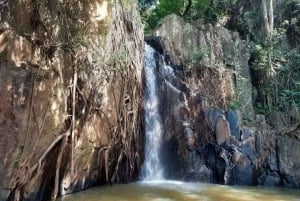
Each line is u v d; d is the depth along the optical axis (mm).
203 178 12445
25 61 7445
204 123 13141
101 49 10234
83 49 9414
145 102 13742
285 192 10852
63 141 8570
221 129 12742
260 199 9508
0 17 6941
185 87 13914
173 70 14328
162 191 10055
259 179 12297
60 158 8547
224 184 12008
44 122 7875
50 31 8273
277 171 12258
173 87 13844
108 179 11000
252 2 17500
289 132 12805
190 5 19062
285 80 14852
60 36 8625
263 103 14711
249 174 12211
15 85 7094
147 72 13961
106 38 10461
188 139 12969
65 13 8859
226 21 18203
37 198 8172
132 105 11836
